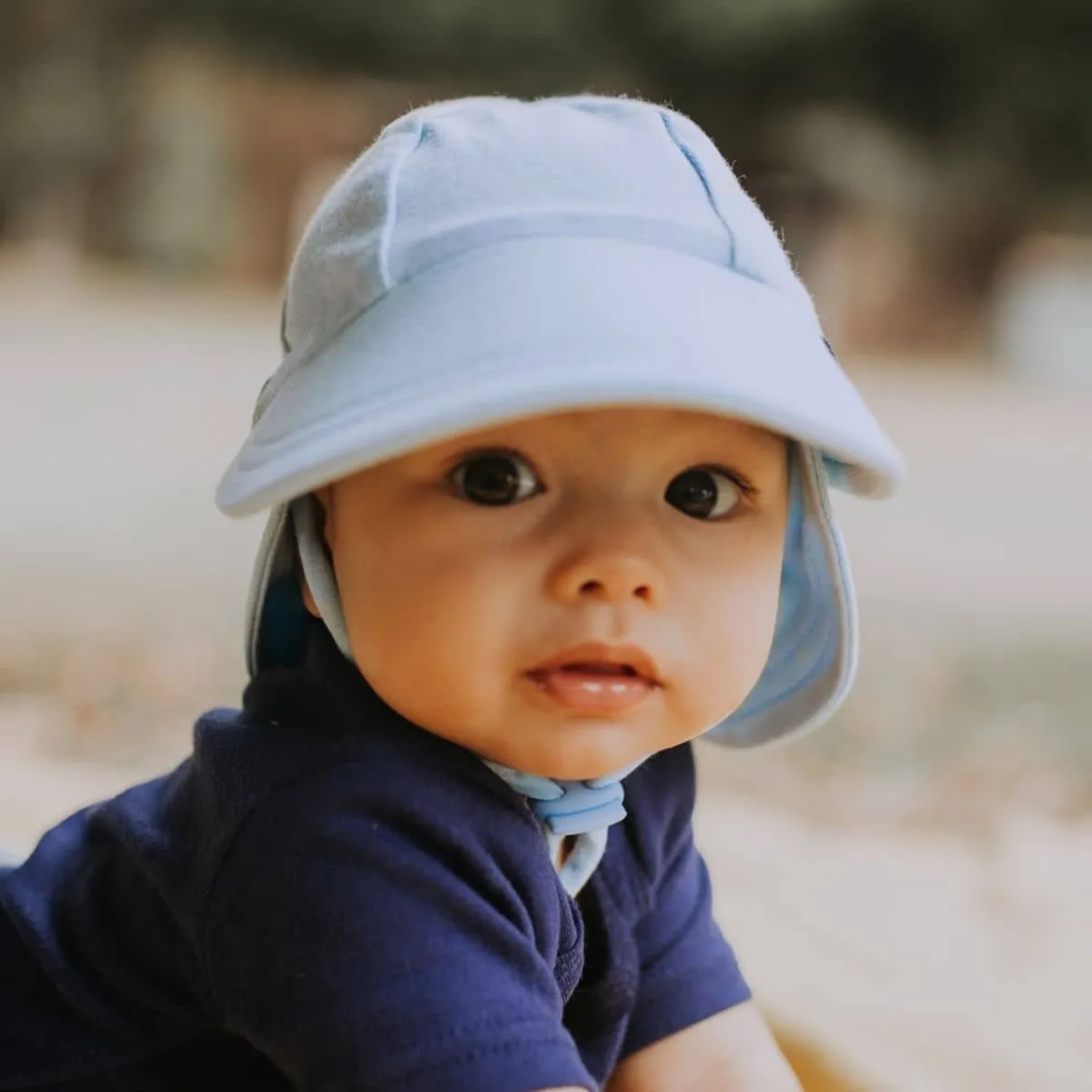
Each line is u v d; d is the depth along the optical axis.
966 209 9.54
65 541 3.44
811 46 8.84
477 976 0.67
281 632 0.87
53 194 9.60
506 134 0.78
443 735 0.73
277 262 10.13
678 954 0.95
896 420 6.45
